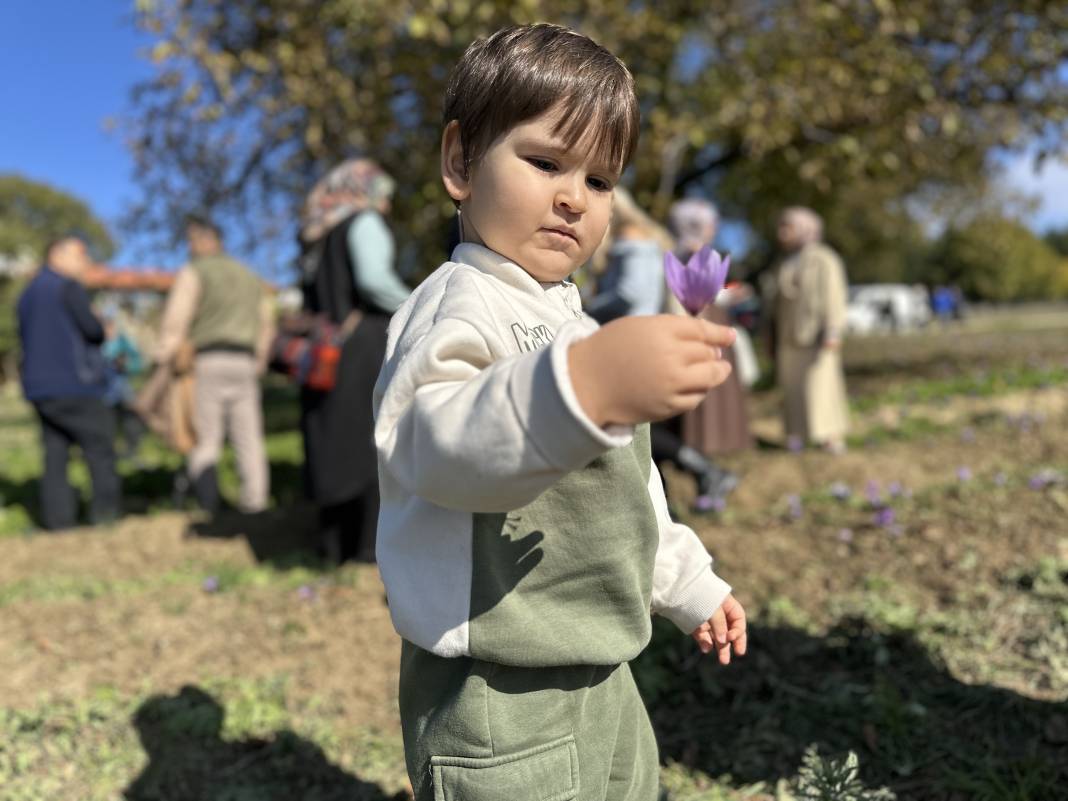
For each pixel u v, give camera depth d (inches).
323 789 87.1
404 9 235.8
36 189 2231.8
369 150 295.9
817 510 159.2
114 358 313.6
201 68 274.5
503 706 43.6
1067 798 74.4
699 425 174.1
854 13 282.8
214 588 140.6
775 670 99.7
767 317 240.4
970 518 141.5
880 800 73.1
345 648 116.8
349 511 153.7
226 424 203.8
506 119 41.4
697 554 54.6
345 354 143.5
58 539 190.9
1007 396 278.5
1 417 621.3
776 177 424.2
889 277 1898.4
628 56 289.1
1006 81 294.4
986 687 91.7
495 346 40.0
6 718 100.0
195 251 198.4
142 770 91.7
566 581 43.3
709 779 83.4
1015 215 515.5
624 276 148.3
